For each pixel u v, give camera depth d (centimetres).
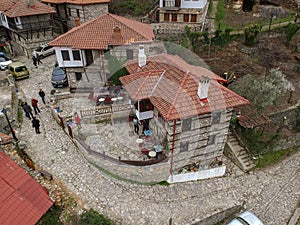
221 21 3578
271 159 2200
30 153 1911
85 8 3519
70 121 2106
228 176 2005
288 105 2409
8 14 3266
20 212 1416
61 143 2006
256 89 2180
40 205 1493
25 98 2536
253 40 3089
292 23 3347
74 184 1719
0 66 3042
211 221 1708
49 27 3456
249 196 1898
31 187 1548
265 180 2036
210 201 1789
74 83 2495
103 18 2500
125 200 1681
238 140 2155
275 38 3312
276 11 3762
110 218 1563
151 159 1756
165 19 3459
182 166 1834
